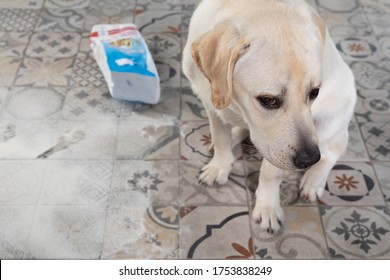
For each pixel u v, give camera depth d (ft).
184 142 6.50
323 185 5.87
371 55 7.89
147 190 5.94
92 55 7.75
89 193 5.88
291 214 5.75
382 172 6.21
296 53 4.00
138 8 8.75
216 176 5.96
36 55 7.70
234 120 5.17
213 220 5.66
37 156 6.24
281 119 4.23
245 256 5.35
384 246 5.47
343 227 5.64
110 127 6.64
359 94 7.22
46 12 8.57
